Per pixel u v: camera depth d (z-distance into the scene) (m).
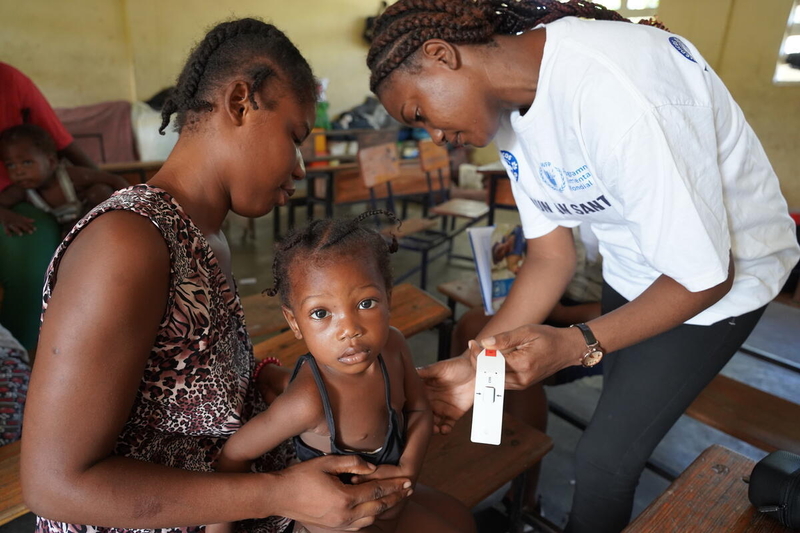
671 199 0.91
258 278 4.49
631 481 1.27
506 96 1.02
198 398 0.86
